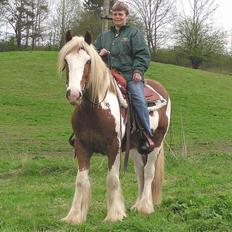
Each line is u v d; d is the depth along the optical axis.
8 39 69.62
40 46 69.69
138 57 7.38
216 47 65.25
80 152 6.82
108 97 6.83
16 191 10.05
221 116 30.38
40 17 69.94
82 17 61.16
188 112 30.80
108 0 16.08
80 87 6.23
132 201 8.80
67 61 6.34
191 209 7.26
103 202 8.64
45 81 35.41
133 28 7.49
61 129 23.78
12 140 20.00
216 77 44.41
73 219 6.75
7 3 69.62
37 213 7.73
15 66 38.97
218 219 6.55
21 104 29.86
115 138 6.81
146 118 7.31
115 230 6.19
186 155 15.01
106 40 7.55
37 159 14.54
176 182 10.86
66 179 11.70
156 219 6.95
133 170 12.27
